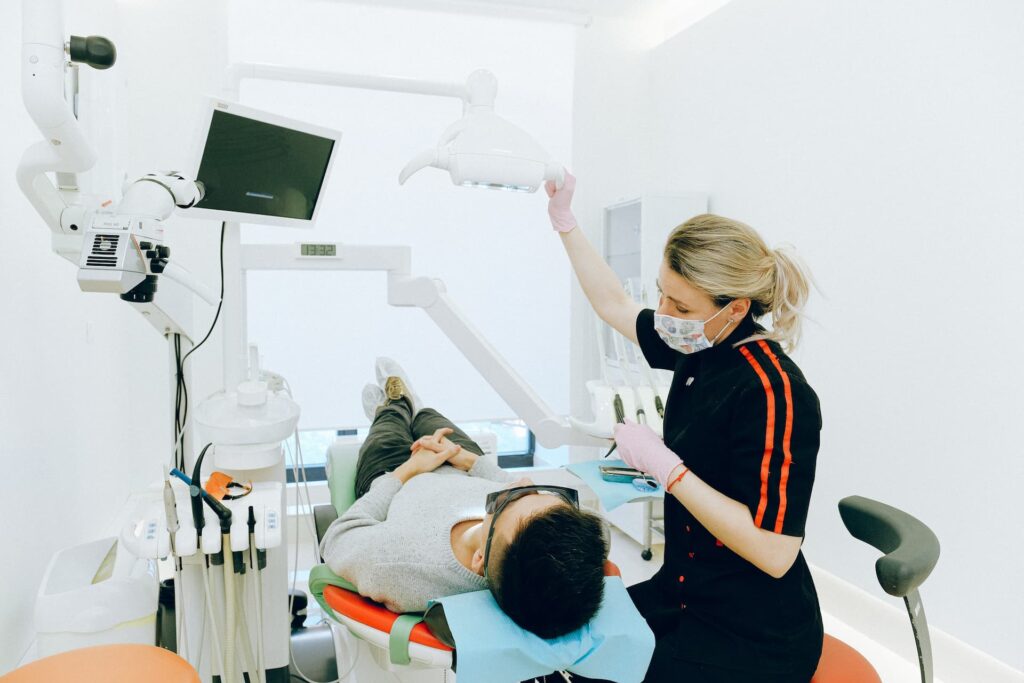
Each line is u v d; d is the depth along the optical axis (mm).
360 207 3281
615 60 3674
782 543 1045
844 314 2496
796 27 2699
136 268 1164
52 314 2025
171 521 1247
